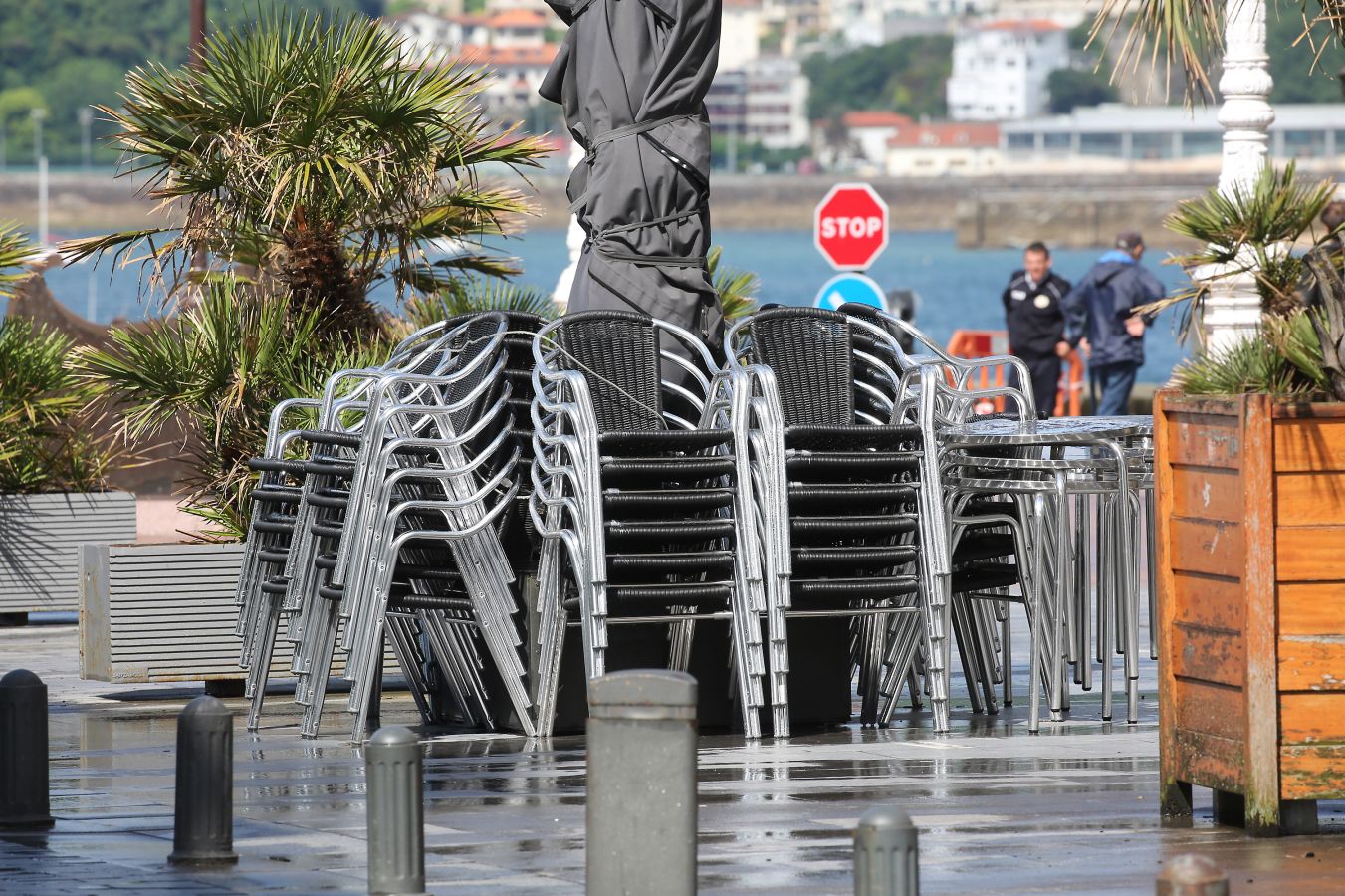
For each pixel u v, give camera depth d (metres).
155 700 22.22
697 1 20.03
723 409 19.34
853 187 39.03
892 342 19.75
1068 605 20.09
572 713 18.98
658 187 19.92
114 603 21.73
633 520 18.45
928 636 18.72
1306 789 13.75
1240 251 16.75
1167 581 14.50
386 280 25.19
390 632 20.19
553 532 18.02
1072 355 47.91
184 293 24.80
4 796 14.58
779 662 18.27
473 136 24.53
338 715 20.92
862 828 9.71
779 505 18.14
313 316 23.86
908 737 18.59
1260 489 13.60
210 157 23.50
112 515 29.28
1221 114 30.36
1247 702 13.70
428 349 19.64
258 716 19.77
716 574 18.88
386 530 18.28
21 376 29.30
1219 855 13.20
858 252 39.16
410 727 19.83
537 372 18.36
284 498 19.83
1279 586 13.73
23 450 29.31
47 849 13.78
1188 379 15.11
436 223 25.27
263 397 23.48
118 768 17.39
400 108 23.47
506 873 12.75
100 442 30.70
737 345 20.47
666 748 10.75
